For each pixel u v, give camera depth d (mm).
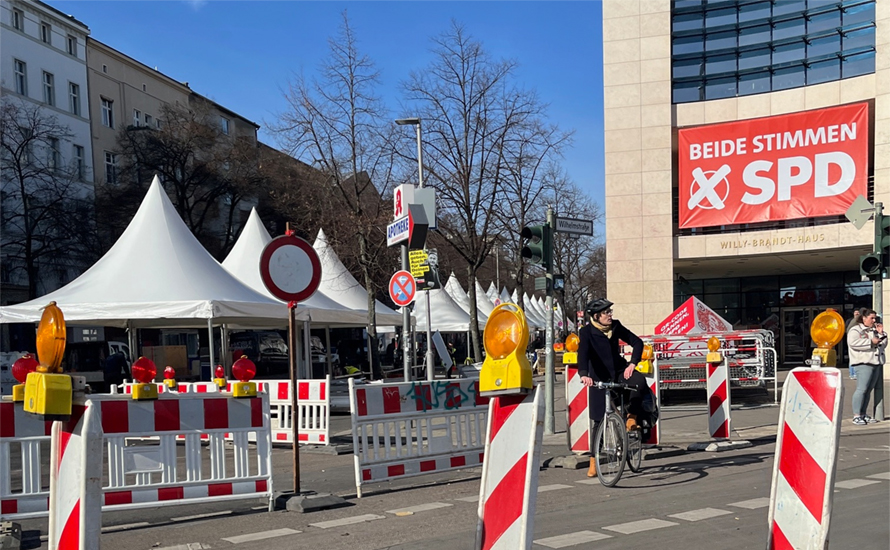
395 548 5949
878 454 9969
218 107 63344
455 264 45531
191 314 15203
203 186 48750
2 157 41156
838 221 27312
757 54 28547
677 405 18406
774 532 4230
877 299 13406
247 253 22234
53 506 3783
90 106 54688
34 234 42000
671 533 6098
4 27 47656
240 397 7594
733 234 28453
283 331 36812
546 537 6105
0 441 6707
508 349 3555
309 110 26078
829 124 27219
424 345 32281
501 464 3625
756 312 35438
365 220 26609
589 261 57750
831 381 4035
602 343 8383
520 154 25156
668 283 28875
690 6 29328
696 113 29031
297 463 7922
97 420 3535
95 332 40656
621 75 29562
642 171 29266
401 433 8812
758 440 11836
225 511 7648
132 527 6996
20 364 6855
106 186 47906
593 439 8461
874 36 26766
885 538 5785
